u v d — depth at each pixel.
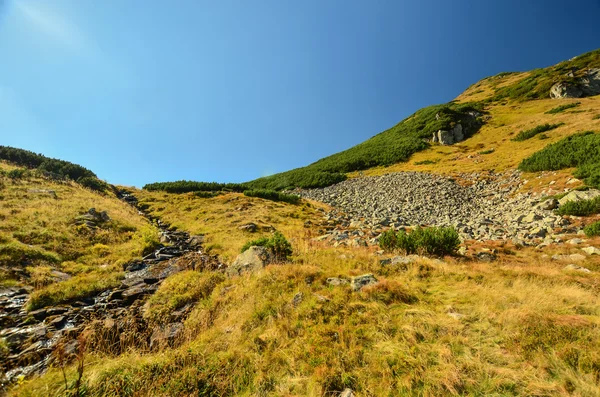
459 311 6.62
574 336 5.22
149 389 4.70
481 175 34.53
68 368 5.39
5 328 7.20
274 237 12.62
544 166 27.72
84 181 30.12
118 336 6.85
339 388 4.79
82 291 9.71
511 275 8.59
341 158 67.38
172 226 22.31
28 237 13.16
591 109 45.03
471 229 17.95
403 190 34.09
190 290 9.29
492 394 4.32
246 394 4.86
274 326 6.66
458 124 60.28
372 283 8.08
